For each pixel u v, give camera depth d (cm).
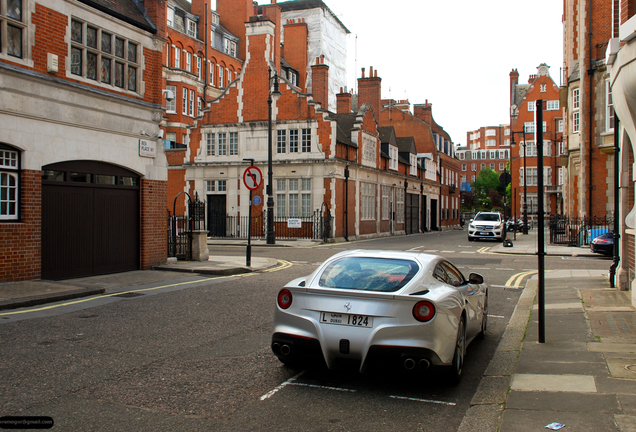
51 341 690
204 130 3366
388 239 3453
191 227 1716
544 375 536
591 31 2367
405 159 4641
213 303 989
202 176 3356
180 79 3894
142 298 1042
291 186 3131
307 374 572
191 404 477
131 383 530
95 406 466
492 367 597
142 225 1451
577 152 2708
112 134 1333
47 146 1156
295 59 4912
